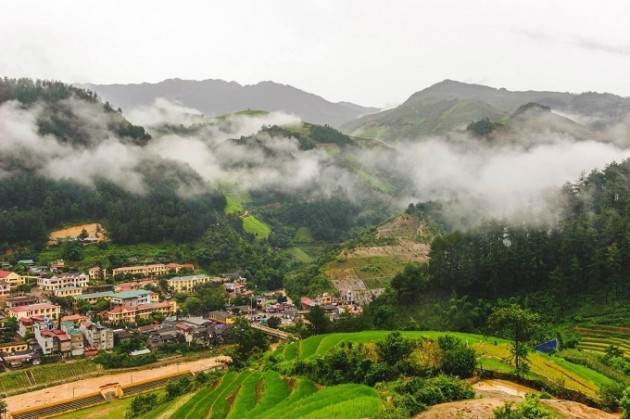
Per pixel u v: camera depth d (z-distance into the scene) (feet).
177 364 481.46
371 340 318.45
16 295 551.59
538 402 150.41
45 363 440.86
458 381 187.42
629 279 433.89
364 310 485.56
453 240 485.56
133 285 615.16
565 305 432.66
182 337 516.32
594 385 217.77
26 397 391.45
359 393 194.39
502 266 467.93
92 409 378.32
